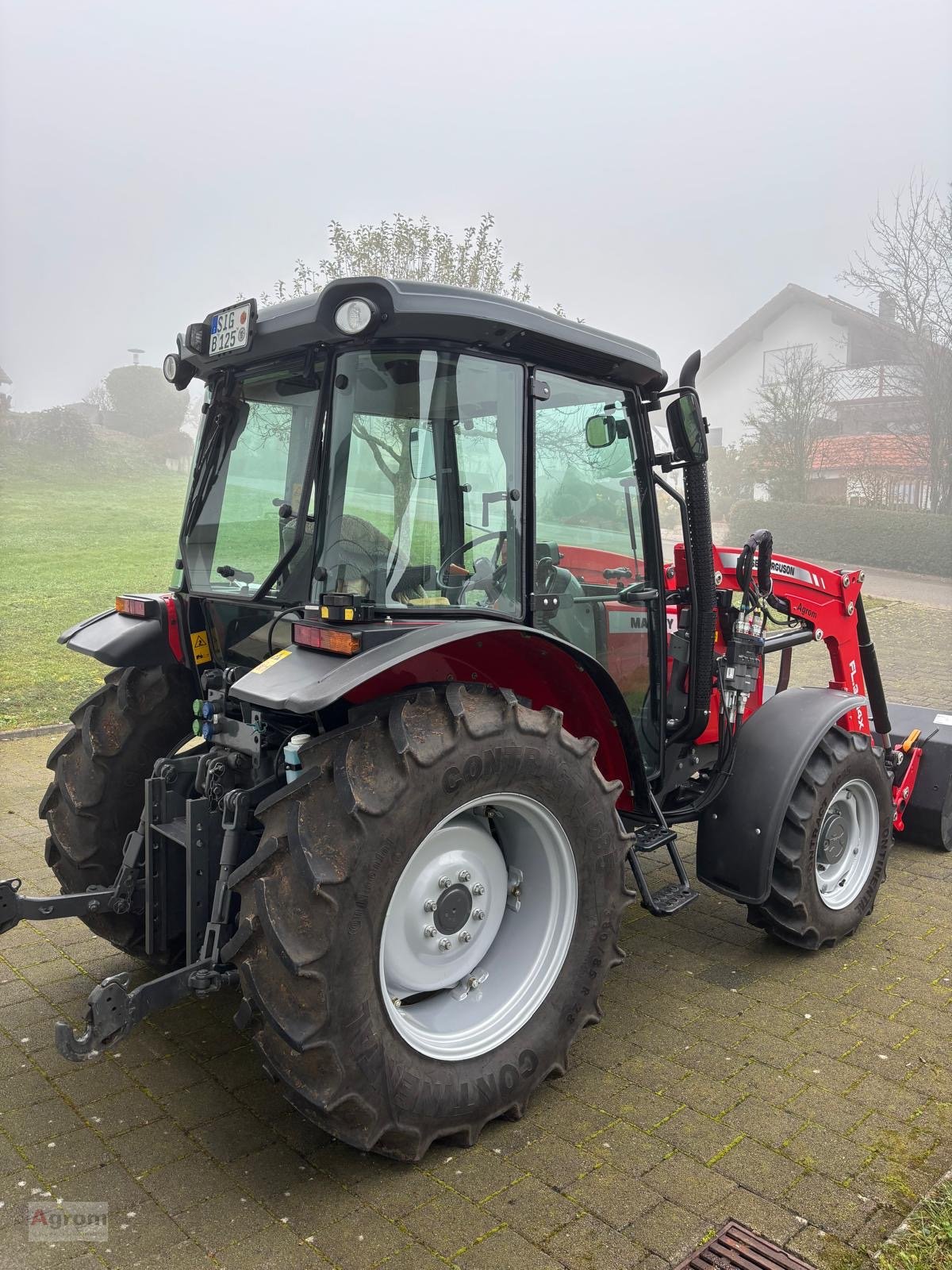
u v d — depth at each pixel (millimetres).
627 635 3393
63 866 3340
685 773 3742
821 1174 2375
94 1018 2176
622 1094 2730
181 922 2938
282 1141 2518
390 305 2371
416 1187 2338
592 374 3133
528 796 2625
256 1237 2158
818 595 4230
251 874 2256
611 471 3264
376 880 2256
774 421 21719
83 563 15586
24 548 16922
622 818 3566
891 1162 2420
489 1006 2691
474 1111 2479
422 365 2549
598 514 3217
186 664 3277
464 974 2756
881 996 3307
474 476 2678
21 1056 2885
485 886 2775
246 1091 2740
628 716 3080
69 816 3293
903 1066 2863
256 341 2738
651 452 3434
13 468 29578
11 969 3438
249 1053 2947
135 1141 2500
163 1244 2135
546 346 2771
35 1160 2418
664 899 3258
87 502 24938
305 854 2195
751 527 20312
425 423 2557
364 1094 2260
